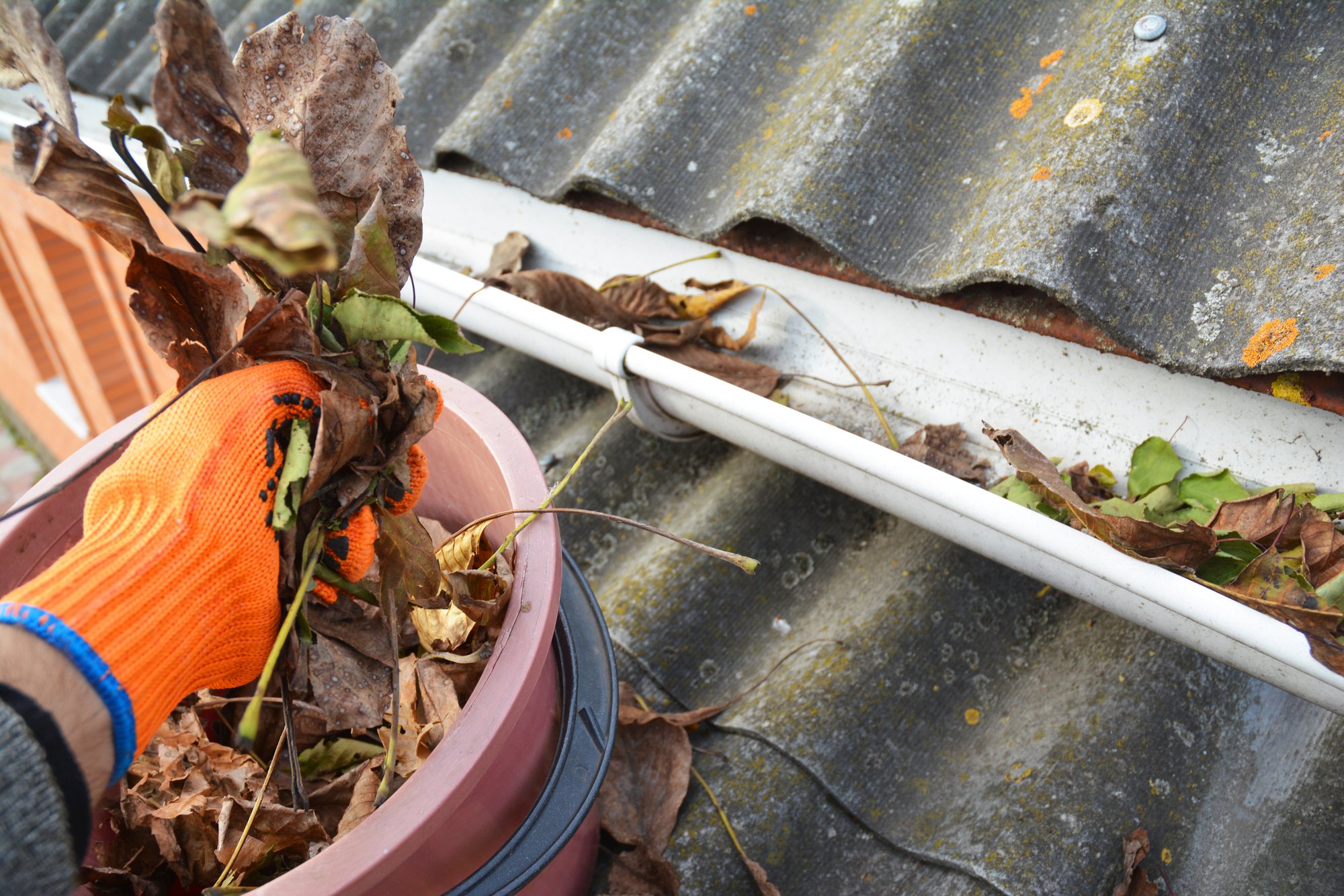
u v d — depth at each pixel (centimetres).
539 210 114
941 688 91
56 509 81
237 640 65
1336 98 82
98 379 254
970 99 93
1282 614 75
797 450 92
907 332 95
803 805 86
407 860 68
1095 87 87
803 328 100
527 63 111
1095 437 87
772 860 85
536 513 78
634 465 109
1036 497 84
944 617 93
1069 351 88
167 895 78
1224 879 82
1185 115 84
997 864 81
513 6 123
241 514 63
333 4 135
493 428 84
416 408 69
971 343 92
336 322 68
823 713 89
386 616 74
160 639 59
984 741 89
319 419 67
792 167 92
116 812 79
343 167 70
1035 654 92
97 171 63
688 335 101
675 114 101
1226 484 82
